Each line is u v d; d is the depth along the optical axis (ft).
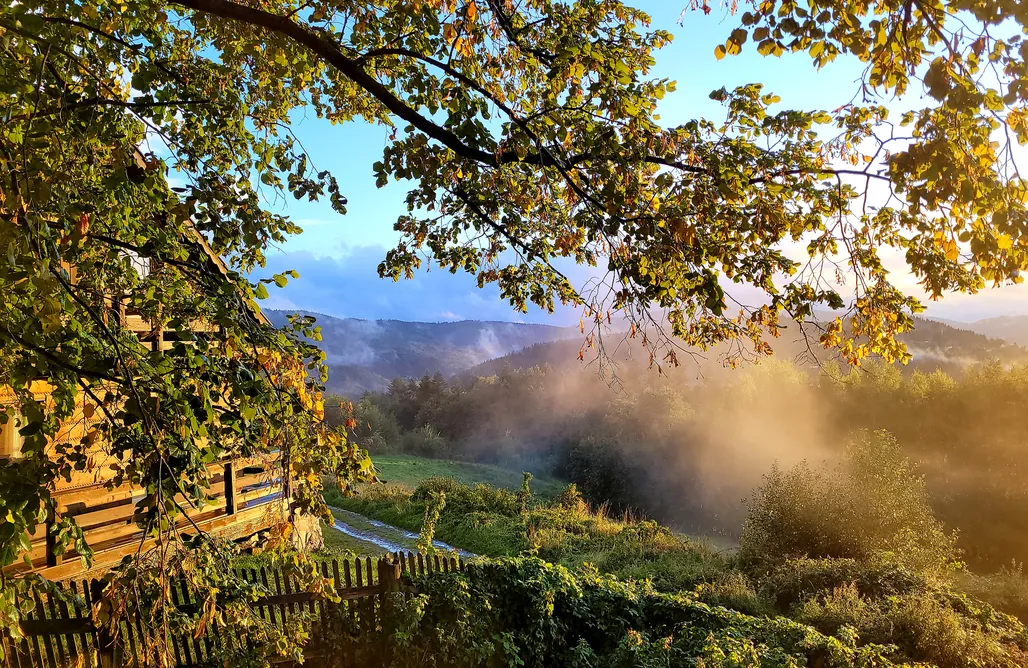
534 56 14.26
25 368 7.97
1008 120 8.98
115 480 10.25
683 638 24.12
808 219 12.98
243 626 13.03
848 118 12.50
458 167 15.76
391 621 20.93
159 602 10.14
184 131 13.51
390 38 14.87
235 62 15.62
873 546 40.29
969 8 8.59
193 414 9.21
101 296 10.40
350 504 61.57
